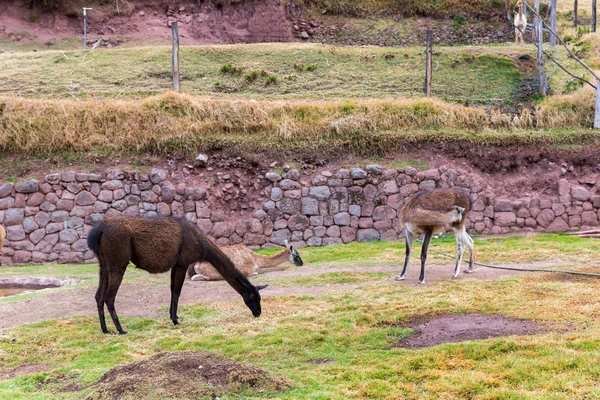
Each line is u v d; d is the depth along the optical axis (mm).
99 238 13656
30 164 26438
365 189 26438
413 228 17703
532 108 31609
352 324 13758
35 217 25281
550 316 13281
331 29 47812
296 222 26156
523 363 10500
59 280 20688
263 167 27156
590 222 26438
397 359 11227
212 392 9516
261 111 28891
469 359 10961
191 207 25953
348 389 9992
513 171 27859
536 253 21516
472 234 26125
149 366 10172
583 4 52656
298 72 36875
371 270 19875
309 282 18406
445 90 34156
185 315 15266
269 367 11375
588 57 37594
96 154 26812
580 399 9148
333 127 28109
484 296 15445
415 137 27906
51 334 13820
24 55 39875
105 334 13820
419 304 14992
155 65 37625
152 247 13680
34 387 10648
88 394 9781
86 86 34375
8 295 19500
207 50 39531
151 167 26703
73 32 47062
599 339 11312
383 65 37656
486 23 47875
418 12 49500
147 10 48750
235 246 20047
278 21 46875
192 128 27828
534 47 39656
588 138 28484
